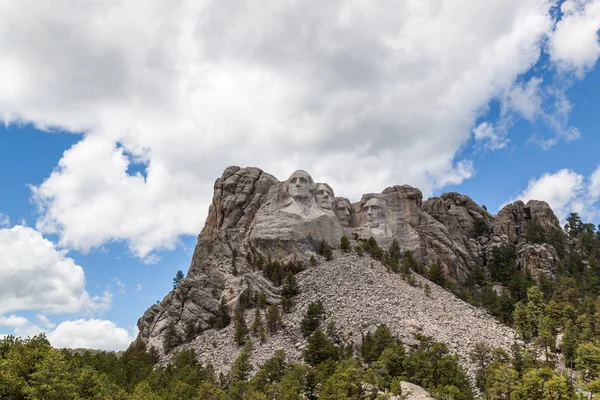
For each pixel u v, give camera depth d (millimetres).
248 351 130875
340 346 126625
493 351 121562
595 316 136500
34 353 99062
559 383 101375
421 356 115312
